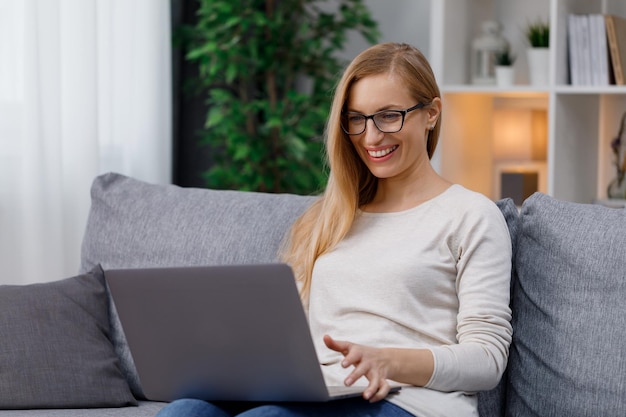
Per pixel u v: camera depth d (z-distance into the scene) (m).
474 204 2.12
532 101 4.39
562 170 3.94
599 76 3.89
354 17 4.56
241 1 4.49
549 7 4.32
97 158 3.59
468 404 1.98
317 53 4.77
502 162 4.46
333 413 1.84
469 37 4.38
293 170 4.46
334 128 2.23
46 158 3.40
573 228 2.14
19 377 2.35
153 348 1.93
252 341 1.79
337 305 2.15
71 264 3.56
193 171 4.75
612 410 1.99
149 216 2.67
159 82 4.00
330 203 2.27
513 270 2.23
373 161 2.19
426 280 2.08
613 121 4.21
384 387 1.85
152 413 2.33
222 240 2.54
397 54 2.20
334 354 2.13
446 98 4.09
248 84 4.80
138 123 3.94
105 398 2.40
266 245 2.49
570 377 2.04
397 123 2.16
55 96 3.41
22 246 3.38
